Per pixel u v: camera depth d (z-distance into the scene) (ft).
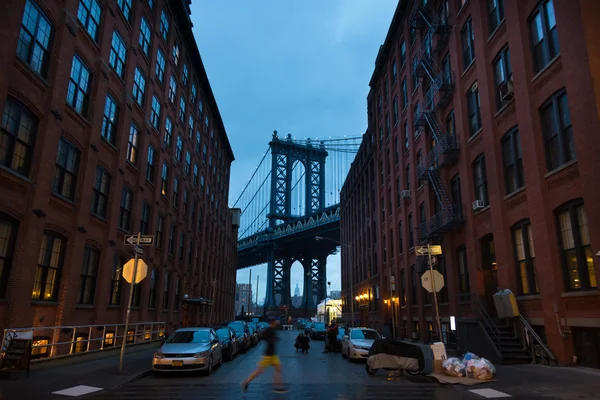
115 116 66.85
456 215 69.10
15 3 41.60
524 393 31.53
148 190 81.35
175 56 100.22
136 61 73.36
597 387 32.50
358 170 166.81
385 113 125.29
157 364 42.04
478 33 64.75
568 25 45.21
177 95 100.42
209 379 41.09
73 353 49.24
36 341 46.19
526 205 52.08
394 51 117.50
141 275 43.47
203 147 130.52
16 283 41.68
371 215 141.59
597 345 41.45
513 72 54.34
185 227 109.19
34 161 45.21
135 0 73.82
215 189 153.17
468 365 39.34
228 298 191.72
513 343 51.62
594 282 41.68
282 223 340.59
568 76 44.73
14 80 42.11
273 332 33.65
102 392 32.68
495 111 60.23
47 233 48.91
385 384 38.37
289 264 362.53
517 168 54.65
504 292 52.90
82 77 56.29
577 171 43.73
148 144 80.28
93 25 59.36
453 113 75.56
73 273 52.65
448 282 73.92
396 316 108.37
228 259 192.34
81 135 55.52
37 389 32.12
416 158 95.91
